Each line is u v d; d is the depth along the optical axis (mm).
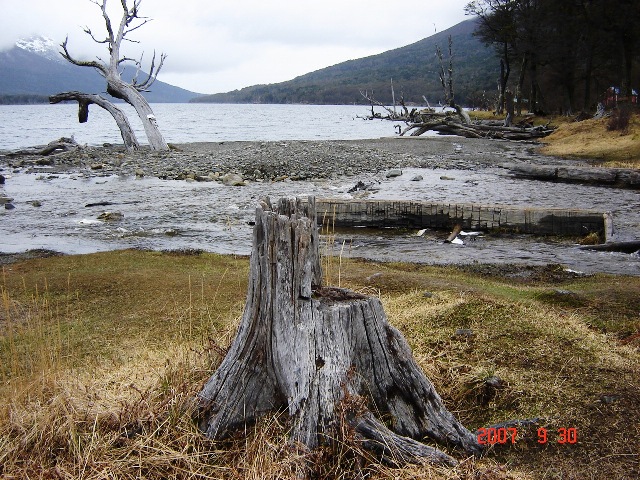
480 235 13664
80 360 6109
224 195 19109
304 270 3783
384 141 38875
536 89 65000
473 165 26719
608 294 8008
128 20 33125
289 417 3705
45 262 11094
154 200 18438
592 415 4348
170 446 3789
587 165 25609
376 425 3719
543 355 5309
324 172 23516
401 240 13344
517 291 8508
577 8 51562
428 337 5875
